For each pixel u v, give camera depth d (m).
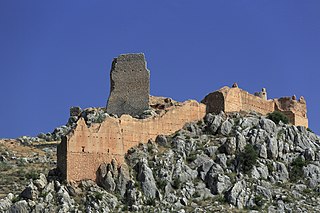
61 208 188.62
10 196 197.25
